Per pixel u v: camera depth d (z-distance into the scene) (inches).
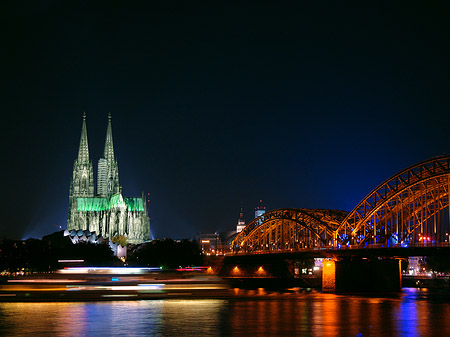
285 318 5260.8
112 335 4377.5
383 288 7751.0
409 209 6801.2
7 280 6673.2
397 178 6879.9
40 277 6820.9
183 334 4429.1
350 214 7583.7
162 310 5802.2
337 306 6205.7
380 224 7155.5
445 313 5590.6
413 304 6368.1
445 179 6348.4
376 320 5128.0
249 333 4466.0
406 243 6550.2
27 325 4778.5
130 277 7047.2
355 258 7775.6
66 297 6491.1
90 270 7490.2
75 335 4370.1
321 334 4429.1
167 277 7194.9
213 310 5821.9
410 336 4365.2
